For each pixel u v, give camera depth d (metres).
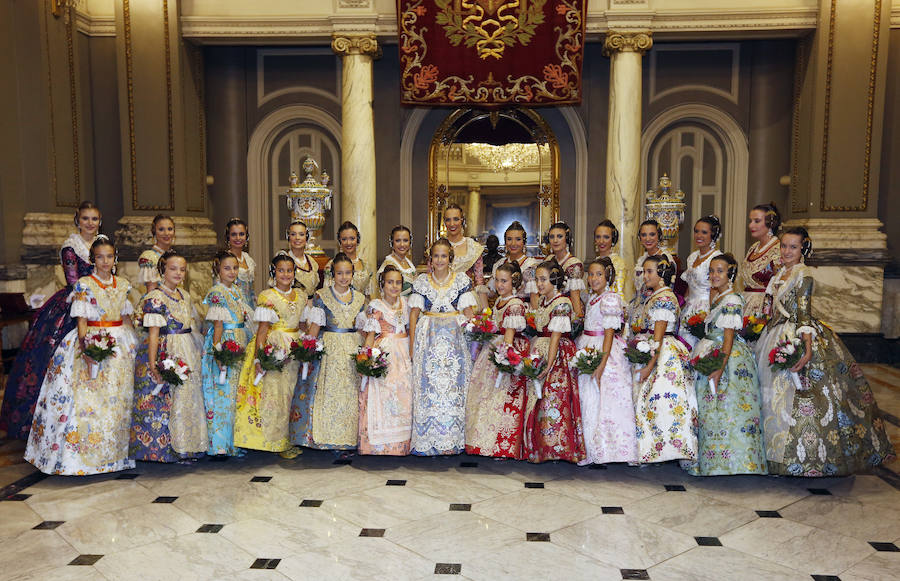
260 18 8.43
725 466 4.23
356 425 4.64
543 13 8.07
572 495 4.15
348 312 4.70
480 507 3.95
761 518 3.81
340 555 3.34
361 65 8.35
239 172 9.69
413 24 8.15
